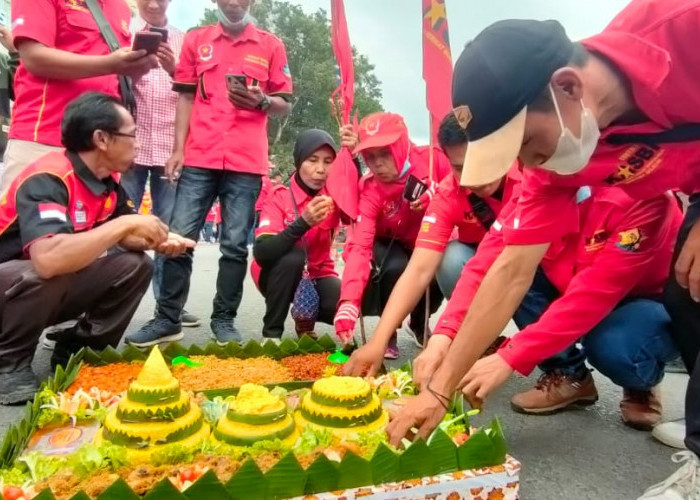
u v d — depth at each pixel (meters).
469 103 1.29
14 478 1.50
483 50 1.29
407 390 2.23
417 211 3.15
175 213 3.53
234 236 3.53
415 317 3.66
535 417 2.56
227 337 3.46
